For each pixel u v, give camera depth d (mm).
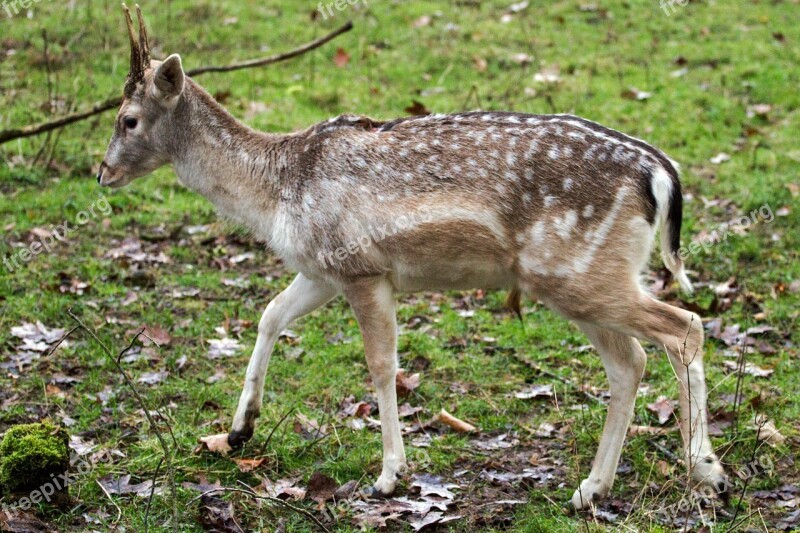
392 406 8883
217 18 20672
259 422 9977
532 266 8562
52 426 8523
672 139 16812
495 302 12797
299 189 9148
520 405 10477
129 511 8352
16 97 17141
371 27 20672
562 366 11273
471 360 11391
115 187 10023
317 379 10906
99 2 21266
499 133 8812
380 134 9141
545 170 8531
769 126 17422
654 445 9539
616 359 8703
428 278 9039
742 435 9562
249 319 12195
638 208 8398
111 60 18828
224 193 9672
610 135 8656
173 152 9820
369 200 8867
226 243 14000
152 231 14234
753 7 22125
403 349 11617
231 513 8258
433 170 8797
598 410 10156
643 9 21891
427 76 18875
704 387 8367
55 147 15617
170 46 19297
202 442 9422
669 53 20016
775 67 19312
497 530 8234
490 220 8617
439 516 8359
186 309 12352
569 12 21766
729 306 12398
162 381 10734
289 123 16734
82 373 10844
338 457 9367
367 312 8961
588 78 18875
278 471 9203
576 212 8406
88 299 12352
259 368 9516
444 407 10438
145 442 9477
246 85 18234
